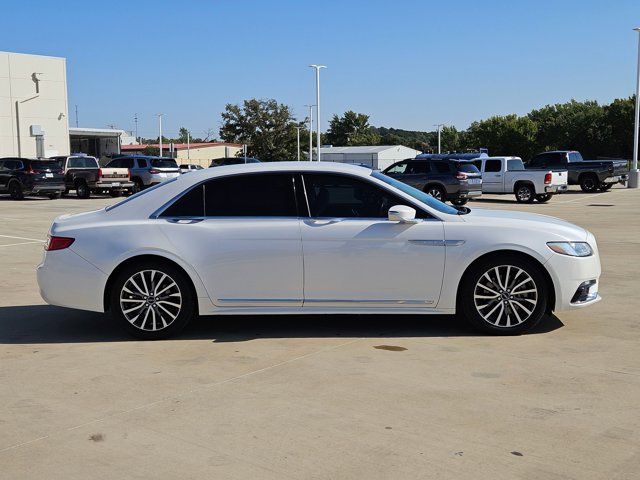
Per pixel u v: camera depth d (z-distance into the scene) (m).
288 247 6.01
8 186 28.38
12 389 4.86
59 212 21.34
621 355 5.52
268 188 6.20
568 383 4.84
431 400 4.54
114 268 6.08
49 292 6.20
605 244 12.64
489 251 5.98
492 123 89.38
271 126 75.12
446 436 3.96
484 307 6.11
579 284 6.07
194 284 6.07
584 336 6.09
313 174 6.21
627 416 4.23
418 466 3.58
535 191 25.36
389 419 4.22
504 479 3.43
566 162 33.00
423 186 23.48
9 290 8.49
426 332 6.29
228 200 6.18
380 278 6.03
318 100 49.03
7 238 14.05
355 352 5.66
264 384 4.90
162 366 5.37
